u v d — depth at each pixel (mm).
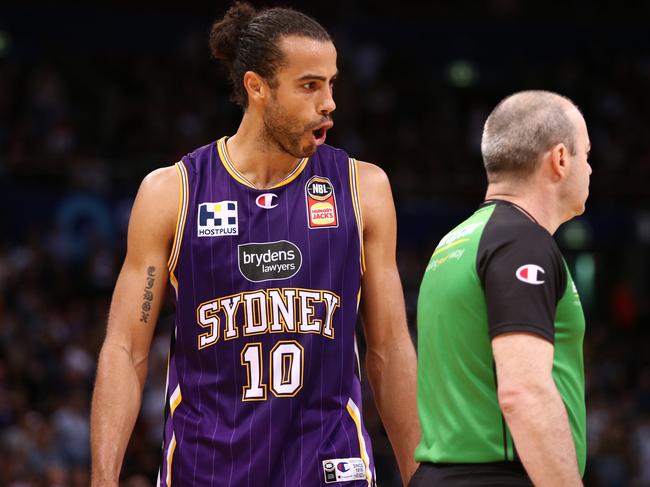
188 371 7168
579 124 6316
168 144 35062
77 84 36844
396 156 37094
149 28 39031
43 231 30609
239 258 7125
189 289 7164
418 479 6246
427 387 6387
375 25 41062
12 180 31500
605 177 37531
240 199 7215
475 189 35500
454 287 6152
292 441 6996
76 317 26562
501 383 5723
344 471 7023
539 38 42344
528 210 6238
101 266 29359
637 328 36156
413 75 40812
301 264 7141
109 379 7109
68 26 38406
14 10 37844
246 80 7164
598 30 42531
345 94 38219
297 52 6973
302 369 7027
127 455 20969
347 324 7207
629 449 26188
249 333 7043
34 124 33469
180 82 37656
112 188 31938
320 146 7504
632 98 41438
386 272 7449
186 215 7203
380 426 22547
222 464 6969
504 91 42031
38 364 24359
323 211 7262
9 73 35875
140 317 7230
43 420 22234
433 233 34250
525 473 5977
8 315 26000
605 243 36969
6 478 19672
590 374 30172
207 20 39531
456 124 39906
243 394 7016
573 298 6082
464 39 41812
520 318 5754
